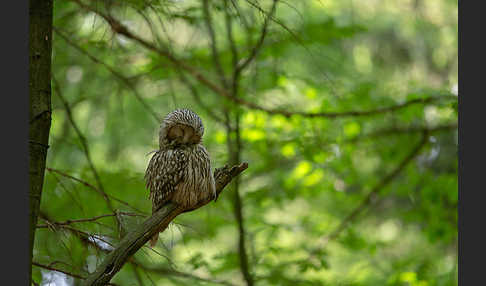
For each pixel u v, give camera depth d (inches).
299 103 567.2
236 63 457.4
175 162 260.1
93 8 340.8
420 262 553.6
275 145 520.4
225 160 498.9
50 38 217.2
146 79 464.8
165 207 250.1
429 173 573.6
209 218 492.1
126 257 213.5
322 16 556.7
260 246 500.4
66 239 249.1
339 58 558.3
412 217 577.0
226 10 316.2
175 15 351.3
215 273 449.4
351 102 518.0
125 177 466.0
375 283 571.2
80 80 504.1
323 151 510.6
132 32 404.8
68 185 394.6
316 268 471.2
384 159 580.4
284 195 546.6
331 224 600.7
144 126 569.0
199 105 477.1
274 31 356.2
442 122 573.0
